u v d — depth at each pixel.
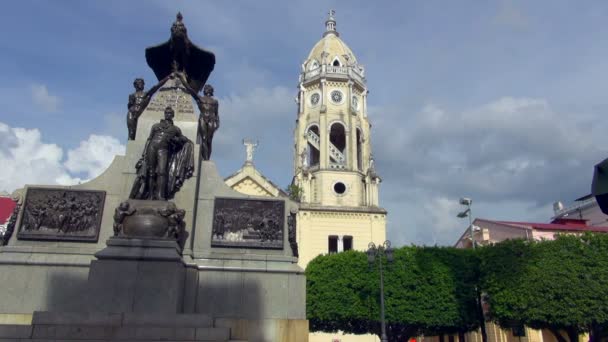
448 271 37.44
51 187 14.91
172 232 13.84
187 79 18.42
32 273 13.66
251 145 55.62
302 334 13.84
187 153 15.60
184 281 13.96
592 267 31.89
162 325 11.94
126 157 15.49
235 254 15.03
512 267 33.81
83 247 14.35
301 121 62.38
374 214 57.25
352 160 59.56
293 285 14.77
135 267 12.88
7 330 10.70
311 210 56.06
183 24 17.77
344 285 38.06
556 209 62.12
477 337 53.91
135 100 16.83
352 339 54.78
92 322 11.51
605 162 7.86
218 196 15.73
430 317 36.47
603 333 34.03
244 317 14.21
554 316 31.55
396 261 37.94
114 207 14.94
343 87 62.53
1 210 44.75
